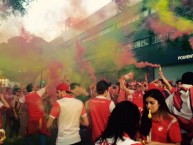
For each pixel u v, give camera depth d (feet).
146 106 11.11
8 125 27.45
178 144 10.81
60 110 14.64
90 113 15.12
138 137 10.93
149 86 20.88
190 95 12.85
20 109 27.71
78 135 14.96
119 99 25.22
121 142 7.60
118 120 7.77
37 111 22.17
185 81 13.16
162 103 10.91
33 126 22.17
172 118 10.89
